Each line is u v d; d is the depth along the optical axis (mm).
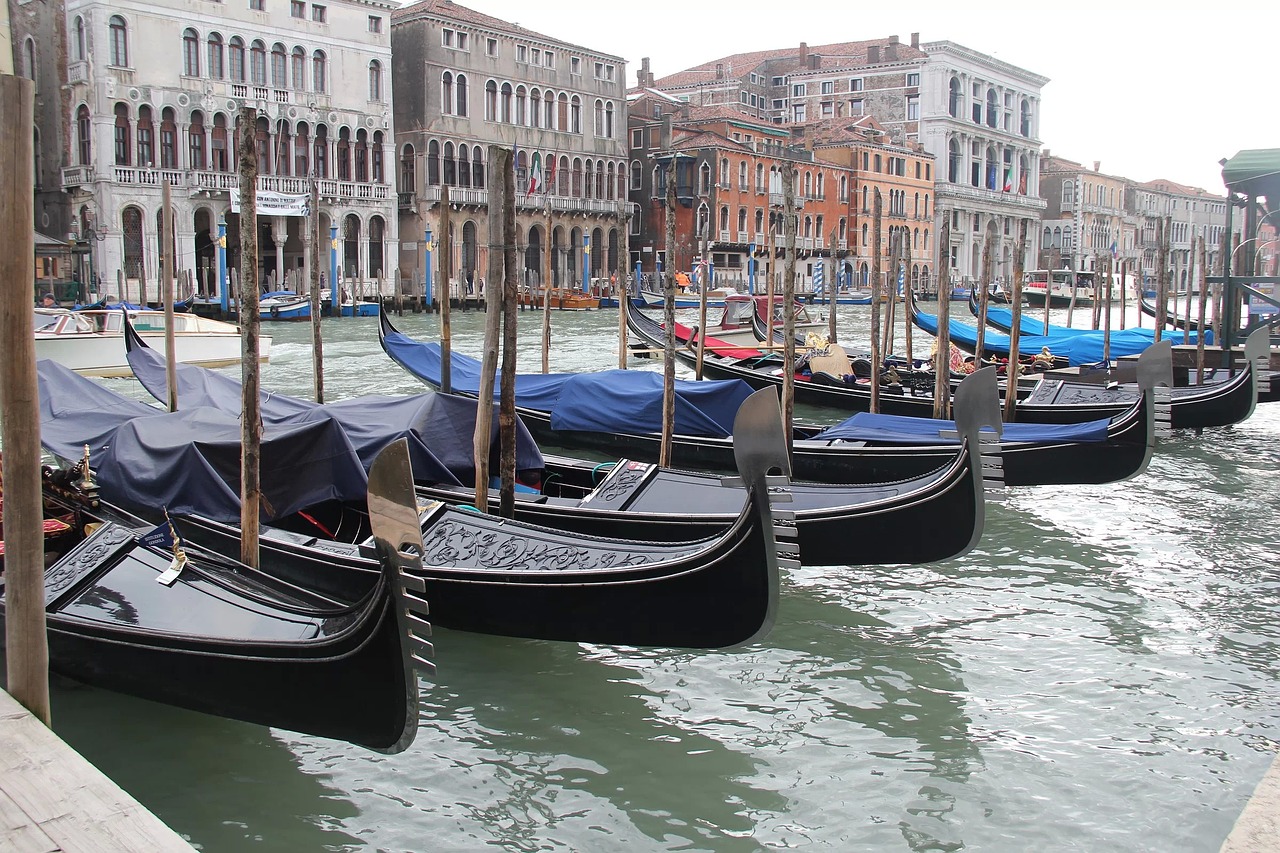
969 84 74750
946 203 70000
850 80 75688
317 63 42438
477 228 48594
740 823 5582
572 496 10367
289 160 41594
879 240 19859
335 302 39906
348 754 6176
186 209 38375
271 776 5930
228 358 24172
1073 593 8961
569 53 51406
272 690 5699
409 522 4812
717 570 6555
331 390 20812
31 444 4047
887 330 20281
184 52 38406
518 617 7293
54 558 7109
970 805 5762
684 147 54875
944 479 8211
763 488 6238
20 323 3961
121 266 37125
